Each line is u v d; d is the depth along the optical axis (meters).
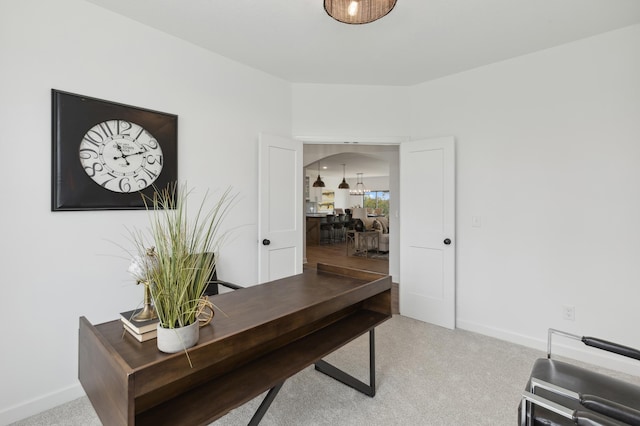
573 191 2.55
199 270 1.16
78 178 1.98
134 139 2.22
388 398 1.99
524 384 2.15
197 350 1.06
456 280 3.16
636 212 2.31
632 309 2.33
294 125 3.39
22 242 1.80
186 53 2.53
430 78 3.29
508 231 2.86
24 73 1.80
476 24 2.30
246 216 2.98
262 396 2.01
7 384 1.77
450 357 2.54
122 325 1.26
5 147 1.74
